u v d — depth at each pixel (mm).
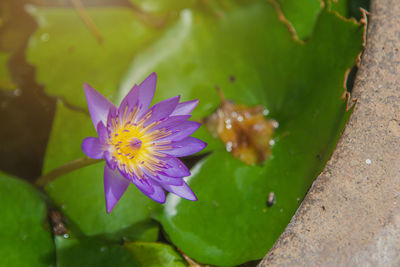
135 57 1407
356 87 1299
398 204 1247
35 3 1494
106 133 1246
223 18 1415
